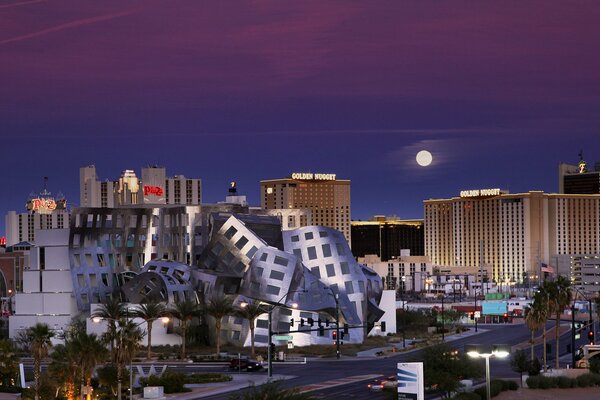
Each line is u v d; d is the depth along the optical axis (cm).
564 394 10469
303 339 16475
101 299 18550
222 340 16450
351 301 17462
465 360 10106
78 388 9362
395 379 10912
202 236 19362
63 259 18688
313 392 10169
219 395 10188
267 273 16525
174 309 15175
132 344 9112
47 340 9362
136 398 10000
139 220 19962
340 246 17988
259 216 18288
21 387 10612
